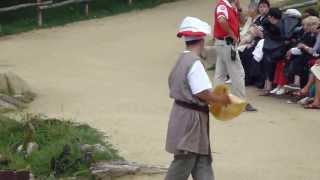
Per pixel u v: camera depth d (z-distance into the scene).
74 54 23.48
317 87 16.14
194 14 31.81
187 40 9.21
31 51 24.17
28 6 30.03
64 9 31.39
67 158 11.47
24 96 16.61
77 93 17.56
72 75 20.02
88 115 15.16
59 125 12.88
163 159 12.13
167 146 9.36
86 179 11.14
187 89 9.17
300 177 11.45
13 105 15.78
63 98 16.95
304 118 15.28
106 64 21.81
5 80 16.67
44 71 20.61
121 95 17.41
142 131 13.88
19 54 23.61
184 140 9.16
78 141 12.09
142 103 16.52
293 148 13.06
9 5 31.08
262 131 14.16
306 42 16.89
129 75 20.14
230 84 16.58
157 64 21.95
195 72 9.07
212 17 30.83
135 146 12.85
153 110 15.81
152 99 16.98
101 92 17.72
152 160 12.06
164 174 11.39
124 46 24.97
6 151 11.98
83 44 25.48
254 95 17.58
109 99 16.89
